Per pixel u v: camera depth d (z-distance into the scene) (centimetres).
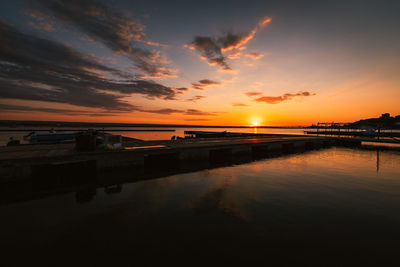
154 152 1379
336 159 1905
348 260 420
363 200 812
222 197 841
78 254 433
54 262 405
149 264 401
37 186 963
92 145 1227
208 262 409
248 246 471
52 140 2047
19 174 954
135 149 1356
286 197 847
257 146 2188
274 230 554
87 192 891
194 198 825
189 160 1572
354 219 629
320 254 441
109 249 454
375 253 445
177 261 411
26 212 665
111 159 1205
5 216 632
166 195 861
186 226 574
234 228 564
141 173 1255
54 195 844
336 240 500
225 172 1330
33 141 1959
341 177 1211
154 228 560
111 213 663
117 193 880
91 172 1180
